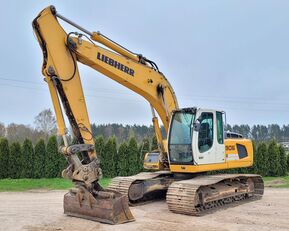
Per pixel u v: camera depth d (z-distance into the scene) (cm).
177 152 1067
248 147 1270
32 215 946
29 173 2016
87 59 882
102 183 1747
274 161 2138
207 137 1084
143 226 820
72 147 806
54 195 1365
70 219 873
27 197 1306
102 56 912
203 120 1074
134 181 1091
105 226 806
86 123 851
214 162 1095
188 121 1053
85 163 841
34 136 4528
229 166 1161
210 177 1074
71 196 900
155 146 2050
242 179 1229
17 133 4641
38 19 809
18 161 2012
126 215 851
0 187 1584
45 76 826
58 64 825
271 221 902
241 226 845
